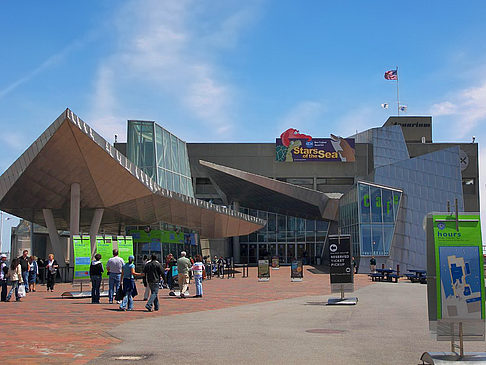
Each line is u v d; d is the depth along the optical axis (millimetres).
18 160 26812
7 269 18547
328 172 75312
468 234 7285
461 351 7129
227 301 18969
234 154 75000
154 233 38562
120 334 10242
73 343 9039
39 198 30062
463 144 79188
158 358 7785
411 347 8953
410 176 44594
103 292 21641
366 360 7750
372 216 43969
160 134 45375
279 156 74688
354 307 16656
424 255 42625
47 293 22688
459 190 43656
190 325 11883
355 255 45906
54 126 24578
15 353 8023
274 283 30828
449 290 7195
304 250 68062
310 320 13016
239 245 68125
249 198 61562
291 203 55281
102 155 27000
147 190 31281
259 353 8266
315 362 7574
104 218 36969
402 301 19047
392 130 76312
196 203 36219
